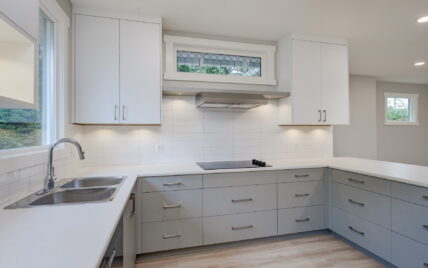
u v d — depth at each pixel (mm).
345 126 4547
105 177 2000
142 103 2398
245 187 2432
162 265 2107
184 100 2854
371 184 2152
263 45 3107
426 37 2924
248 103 2594
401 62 3848
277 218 2529
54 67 1993
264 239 2578
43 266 631
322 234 2713
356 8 2291
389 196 1982
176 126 2824
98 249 732
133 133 2695
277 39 3102
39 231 872
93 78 2283
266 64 3154
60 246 751
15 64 1060
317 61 2928
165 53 2777
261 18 2520
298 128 3262
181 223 2258
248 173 2443
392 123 5223
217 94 2510
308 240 2572
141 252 2160
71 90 2230
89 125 2578
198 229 2299
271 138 3146
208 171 2312
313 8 2307
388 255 1986
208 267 2076
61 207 1172
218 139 2957
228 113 3000
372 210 2141
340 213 2518
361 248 2320
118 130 2656
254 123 3086
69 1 2180
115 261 1086
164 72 2760
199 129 2896
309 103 2896
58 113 2021
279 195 2537
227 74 3033
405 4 2197
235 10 2357
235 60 3084
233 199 2396
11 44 1060
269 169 2494
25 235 836
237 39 3020
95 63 2289
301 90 2871
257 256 2252
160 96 2439
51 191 1517
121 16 2355
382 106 5172
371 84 4695
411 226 1810
